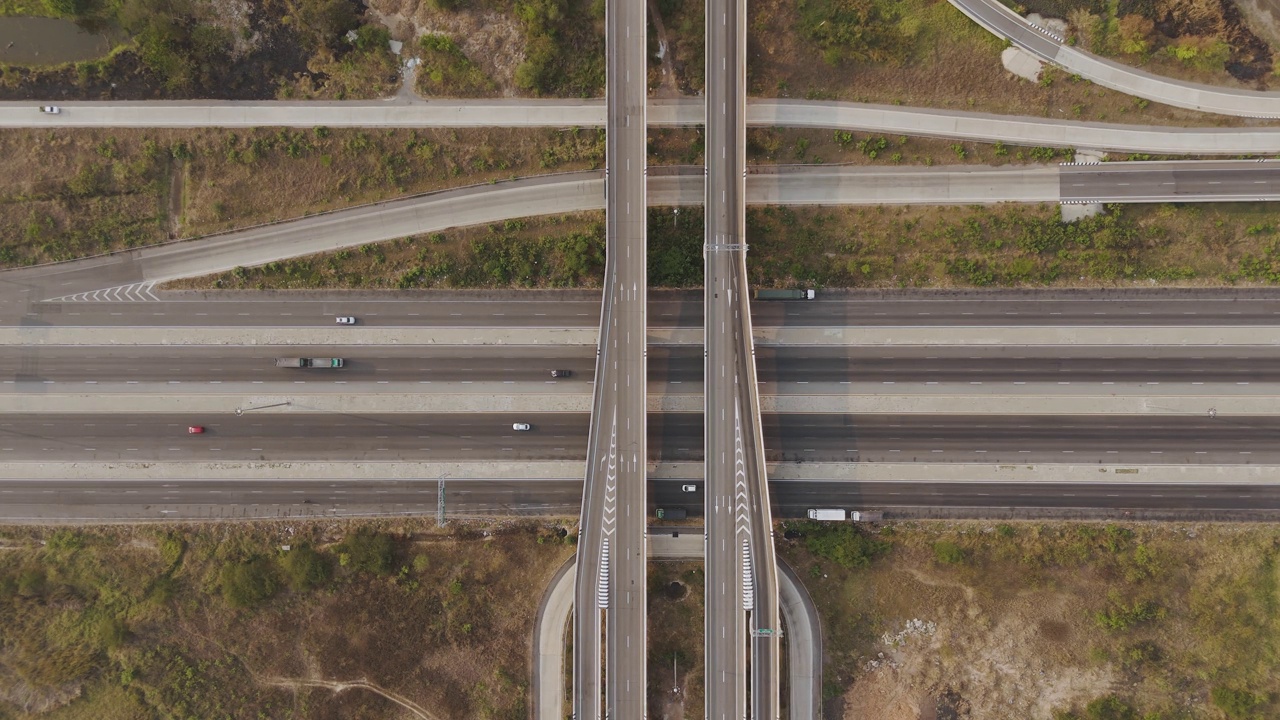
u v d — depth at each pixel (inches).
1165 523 3198.8
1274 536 3169.3
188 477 3262.8
